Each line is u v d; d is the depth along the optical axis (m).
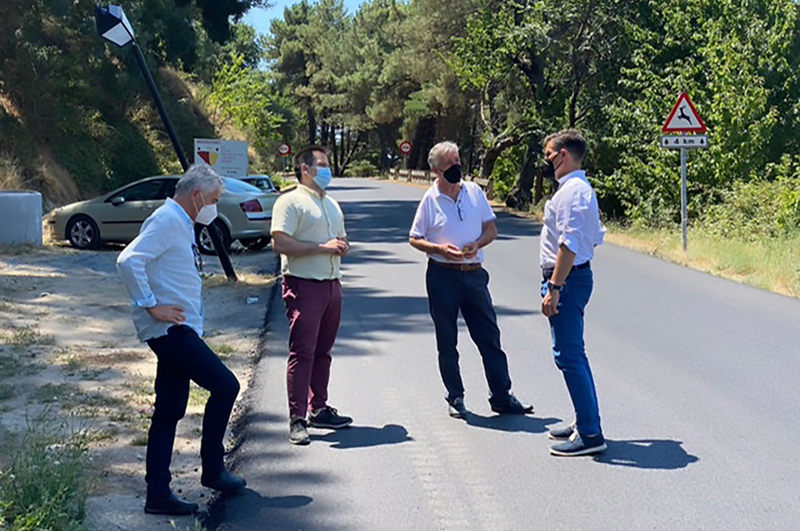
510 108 33.59
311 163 6.34
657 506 4.98
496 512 4.91
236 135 44.97
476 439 6.19
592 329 9.85
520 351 8.85
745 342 9.18
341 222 6.53
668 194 21.22
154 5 28.61
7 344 8.88
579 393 5.82
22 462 4.75
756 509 4.93
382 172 82.62
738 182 19.48
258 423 6.58
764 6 21.28
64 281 13.14
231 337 9.67
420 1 39.56
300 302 6.22
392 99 61.47
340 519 4.83
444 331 6.67
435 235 6.56
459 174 6.57
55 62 25.80
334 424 6.46
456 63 36.75
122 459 5.78
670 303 11.53
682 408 6.86
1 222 16.75
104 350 8.93
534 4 27.36
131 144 29.77
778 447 5.95
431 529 4.70
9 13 24.73
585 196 5.74
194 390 7.45
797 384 7.54
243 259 16.67
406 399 7.21
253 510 4.96
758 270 14.27
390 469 5.61
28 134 24.62
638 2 25.86
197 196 5.06
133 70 27.38
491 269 14.91
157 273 4.93
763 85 20.84
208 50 40.78
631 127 22.73
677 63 22.67
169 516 4.88
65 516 4.36
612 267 15.07
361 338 9.52
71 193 25.34
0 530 4.05
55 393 7.18
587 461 5.73
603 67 26.16
